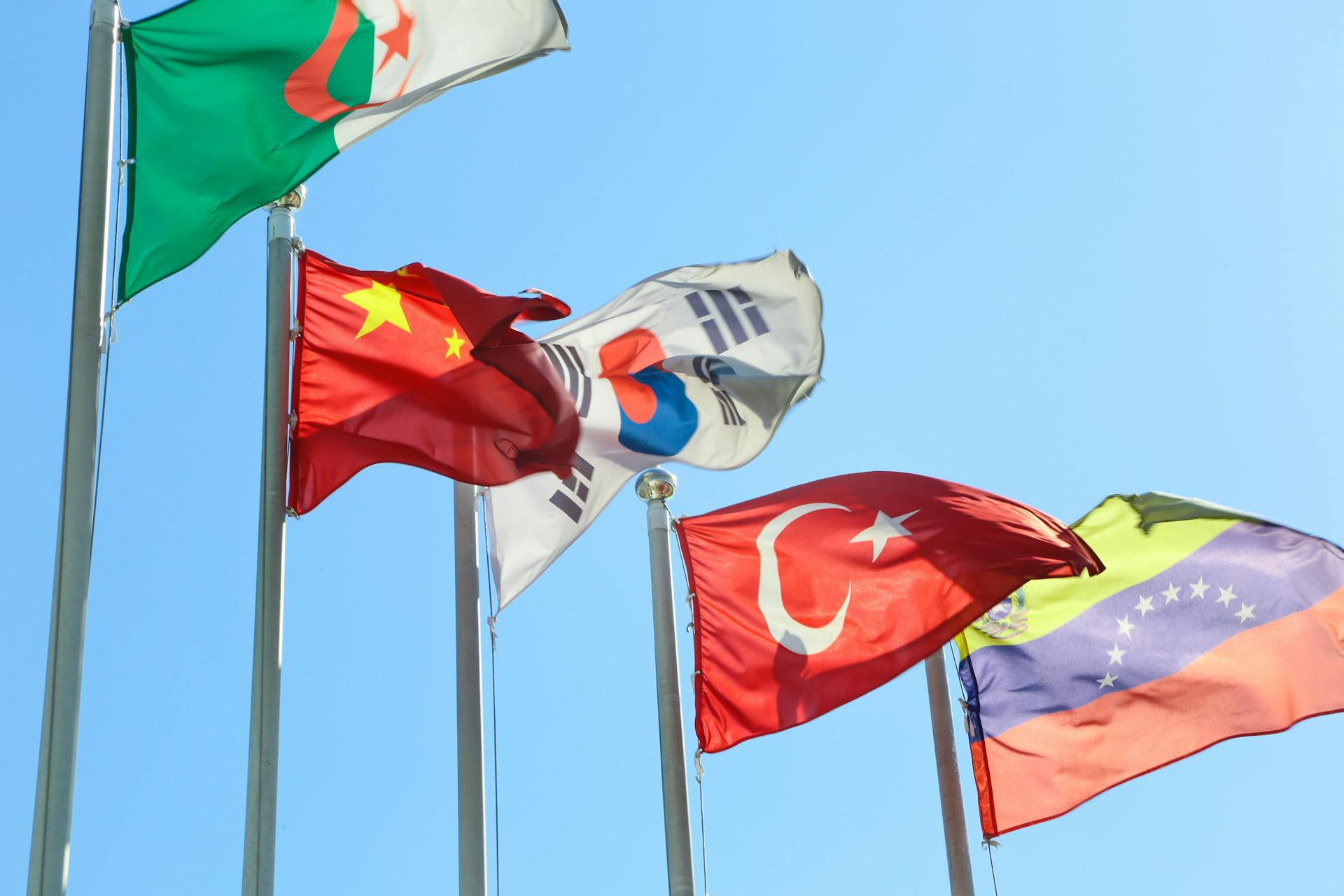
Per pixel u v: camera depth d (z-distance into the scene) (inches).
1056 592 824.9
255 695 558.3
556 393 684.7
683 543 759.1
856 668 724.0
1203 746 798.5
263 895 520.1
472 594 655.8
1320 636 823.7
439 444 655.1
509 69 667.4
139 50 619.2
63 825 472.4
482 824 611.8
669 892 689.6
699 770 711.1
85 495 515.2
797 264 754.2
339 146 641.6
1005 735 791.1
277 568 588.4
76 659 492.7
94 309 543.5
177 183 611.8
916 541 749.9
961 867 750.5
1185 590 829.8
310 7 654.5
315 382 649.6
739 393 740.7
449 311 684.1
